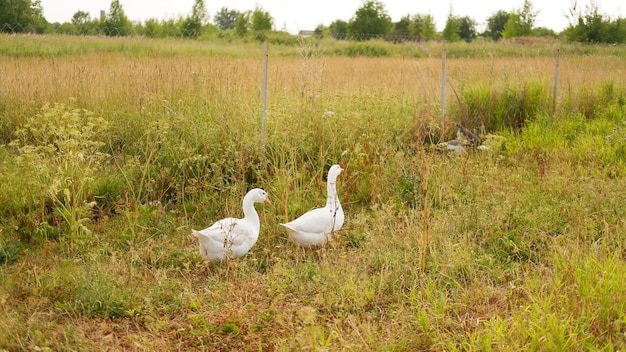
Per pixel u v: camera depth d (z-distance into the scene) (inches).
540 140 438.9
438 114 446.9
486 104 500.7
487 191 313.0
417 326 203.6
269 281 231.9
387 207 289.6
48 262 252.1
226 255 241.9
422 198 305.6
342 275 233.5
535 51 1018.7
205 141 332.2
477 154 378.3
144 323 210.4
